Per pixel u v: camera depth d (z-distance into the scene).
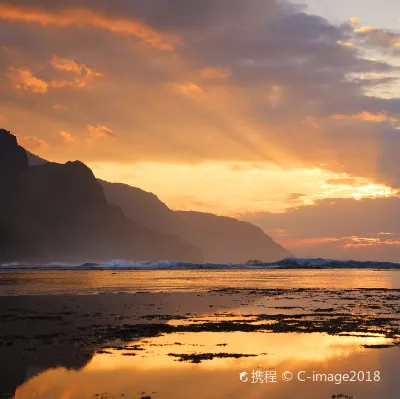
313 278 105.38
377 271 156.62
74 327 32.88
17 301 49.72
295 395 18.42
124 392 18.50
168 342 27.83
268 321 36.34
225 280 93.50
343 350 26.00
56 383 19.56
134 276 109.94
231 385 19.52
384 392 18.84
